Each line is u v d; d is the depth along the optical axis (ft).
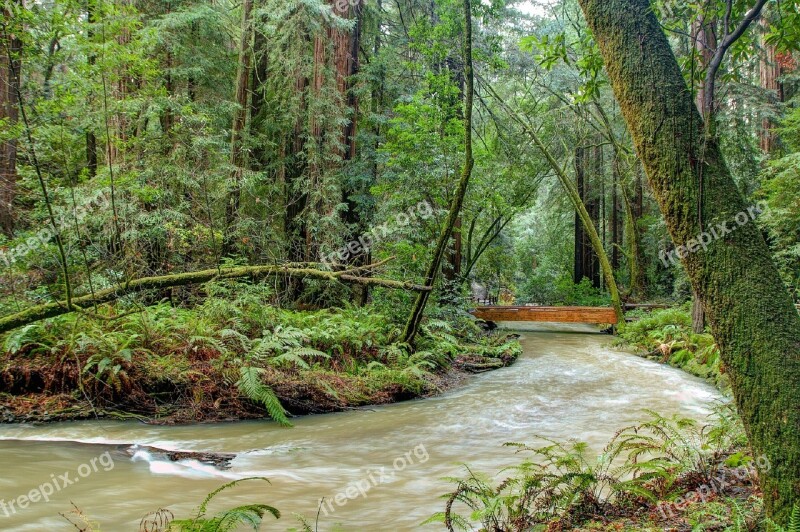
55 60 24.68
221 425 20.74
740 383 7.84
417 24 44.60
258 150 46.11
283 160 44.04
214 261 35.50
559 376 32.96
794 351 7.39
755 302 7.72
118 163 31.17
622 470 12.63
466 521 11.52
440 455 17.10
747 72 53.93
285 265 29.96
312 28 39.14
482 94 65.31
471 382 31.50
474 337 44.88
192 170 33.96
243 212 40.34
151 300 32.07
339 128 41.60
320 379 25.46
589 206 90.07
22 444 17.07
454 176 41.06
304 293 39.37
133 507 12.09
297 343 26.00
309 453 17.25
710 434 14.73
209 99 43.42
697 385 29.17
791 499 7.07
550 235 99.60
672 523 9.80
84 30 25.70
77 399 20.90
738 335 7.82
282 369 25.61
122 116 32.19
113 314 25.61
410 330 32.89
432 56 44.55
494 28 53.06
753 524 8.86
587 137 72.54
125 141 32.78
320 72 40.27
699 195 8.38
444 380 31.35
